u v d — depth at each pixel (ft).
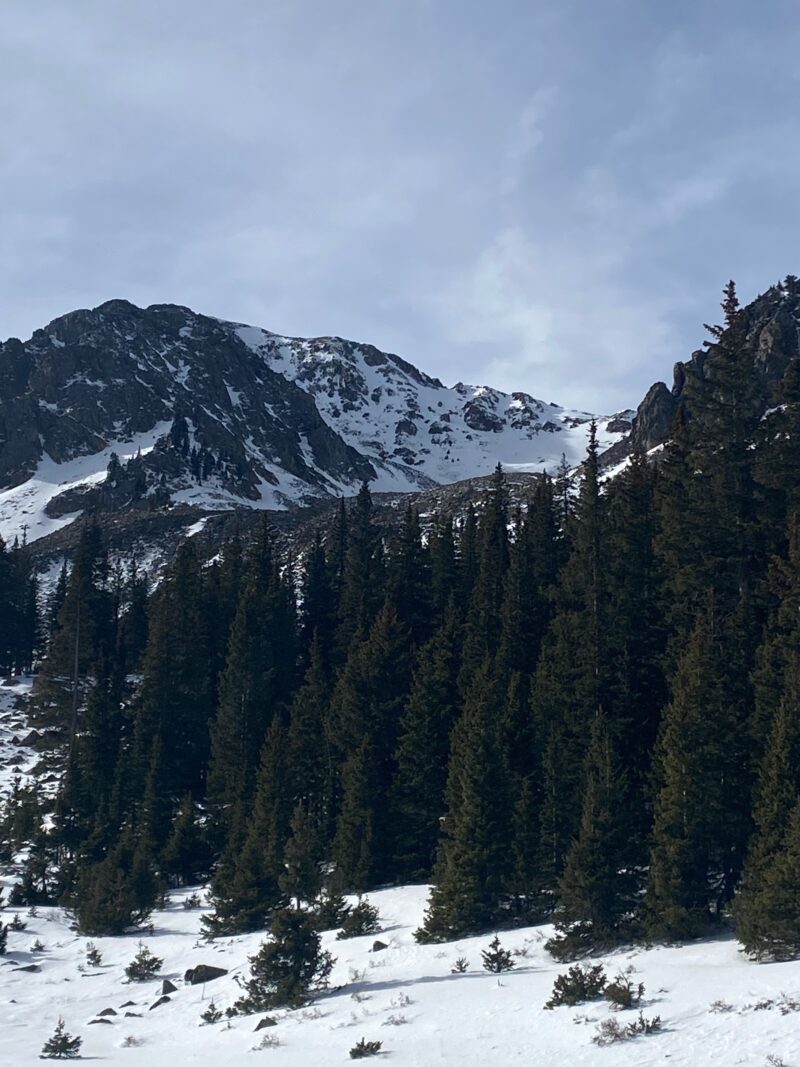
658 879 94.94
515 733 133.08
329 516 508.12
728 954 83.41
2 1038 87.92
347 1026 76.84
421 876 137.80
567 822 113.39
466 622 183.73
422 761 143.33
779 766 93.04
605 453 563.07
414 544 233.96
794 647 112.16
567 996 72.02
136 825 179.11
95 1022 92.68
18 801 193.47
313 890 115.75
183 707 208.74
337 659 219.61
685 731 100.53
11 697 291.38
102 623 278.87
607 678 131.64
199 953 117.80
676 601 145.79
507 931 106.83
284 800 151.43
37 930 137.69
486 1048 64.13
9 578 340.39
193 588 247.09
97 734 195.21
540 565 204.23
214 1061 71.72
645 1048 58.18
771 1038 55.11
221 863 148.36
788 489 149.69
